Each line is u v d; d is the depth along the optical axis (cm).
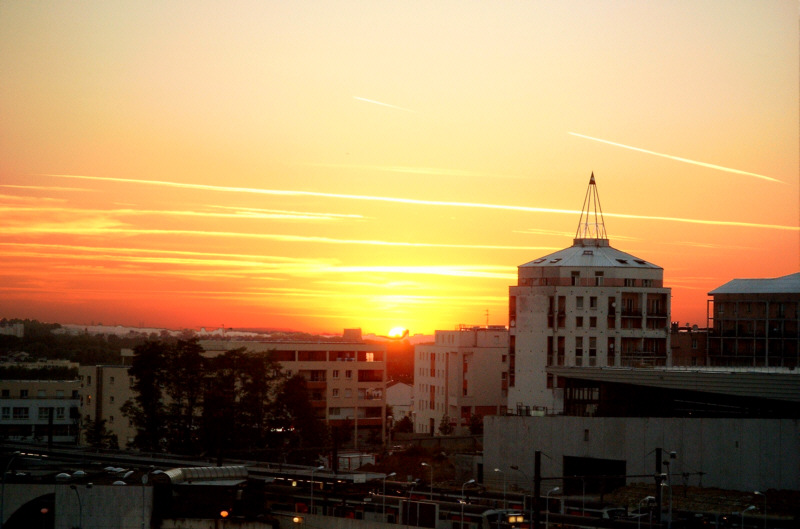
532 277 18350
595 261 18200
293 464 14075
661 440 10944
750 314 19375
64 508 9425
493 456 12512
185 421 15250
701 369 13025
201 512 9481
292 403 15525
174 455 14050
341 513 9988
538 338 17812
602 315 17688
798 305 18912
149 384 15212
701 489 10500
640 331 17875
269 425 15475
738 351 19225
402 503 9638
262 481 9844
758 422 10306
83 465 11450
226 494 9512
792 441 10100
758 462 10275
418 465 14488
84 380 19500
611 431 11356
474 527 9144
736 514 9394
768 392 10956
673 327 19800
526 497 10638
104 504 9406
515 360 18100
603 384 13512
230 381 15500
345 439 19612
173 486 9519
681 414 12419
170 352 15450
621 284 17975
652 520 9206
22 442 16350
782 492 10069
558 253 18775
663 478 9031
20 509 9575
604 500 10556
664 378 12038
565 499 10475
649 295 18088
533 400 17738
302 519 9662
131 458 12912
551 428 11938
